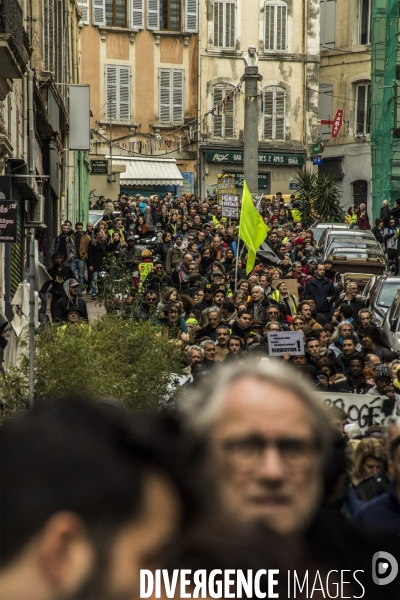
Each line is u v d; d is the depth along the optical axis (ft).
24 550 8.54
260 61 420.77
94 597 8.72
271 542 10.03
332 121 422.00
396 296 140.77
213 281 148.97
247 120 303.27
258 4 419.54
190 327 114.21
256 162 303.68
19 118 166.30
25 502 8.51
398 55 321.73
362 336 112.88
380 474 35.50
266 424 11.57
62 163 247.50
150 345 89.66
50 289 135.13
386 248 253.24
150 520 9.26
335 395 76.07
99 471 8.76
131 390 83.35
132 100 410.31
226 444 11.50
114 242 193.88
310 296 158.20
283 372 12.04
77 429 8.87
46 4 213.66
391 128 320.70
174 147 413.59
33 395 74.43
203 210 296.10
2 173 144.25
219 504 11.03
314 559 12.67
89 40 405.39
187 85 415.44
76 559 8.68
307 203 324.60
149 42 411.34
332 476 24.54
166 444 9.89
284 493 11.44
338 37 435.53
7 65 126.62
